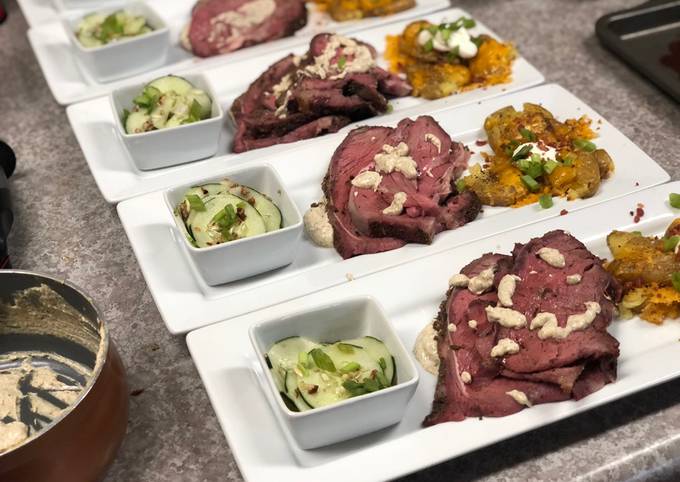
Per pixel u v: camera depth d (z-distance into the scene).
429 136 0.88
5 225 0.83
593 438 0.72
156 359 0.79
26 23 1.18
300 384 0.71
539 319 0.72
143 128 0.92
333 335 0.75
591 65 1.05
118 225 0.90
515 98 0.96
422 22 1.03
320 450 0.70
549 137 0.90
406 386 0.68
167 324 0.77
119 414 0.68
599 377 0.71
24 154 0.99
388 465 0.68
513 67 1.00
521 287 0.75
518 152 0.88
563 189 0.86
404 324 0.78
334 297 0.78
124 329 0.81
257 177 0.86
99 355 0.67
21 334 0.76
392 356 0.72
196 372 0.78
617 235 0.80
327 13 1.11
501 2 1.15
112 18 1.06
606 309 0.74
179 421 0.75
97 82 1.03
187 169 0.92
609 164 0.87
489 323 0.73
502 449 0.72
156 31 1.02
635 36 1.05
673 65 1.01
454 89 0.98
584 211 0.84
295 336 0.74
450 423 0.70
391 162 0.85
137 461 0.72
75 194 0.94
